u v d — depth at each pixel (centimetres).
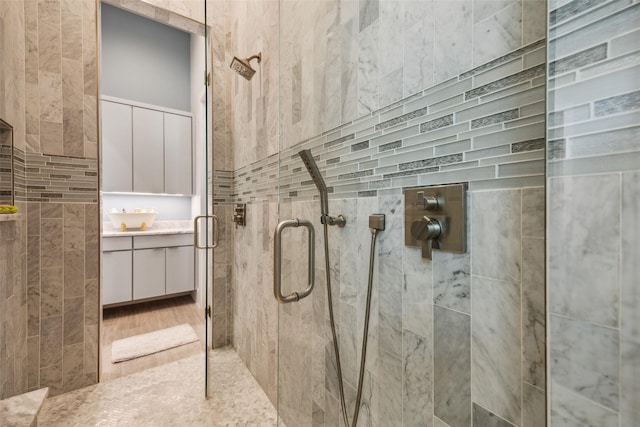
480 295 61
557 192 42
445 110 67
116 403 159
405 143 77
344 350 99
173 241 324
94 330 178
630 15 37
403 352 79
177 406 157
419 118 73
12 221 140
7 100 133
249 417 149
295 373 124
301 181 121
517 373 55
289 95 130
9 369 135
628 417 35
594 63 40
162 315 294
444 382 69
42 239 165
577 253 40
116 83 330
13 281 141
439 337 70
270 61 161
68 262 172
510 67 55
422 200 73
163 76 359
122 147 312
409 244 77
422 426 74
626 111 37
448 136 67
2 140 137
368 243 90
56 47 170
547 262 43
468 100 62
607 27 39
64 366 169
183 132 350
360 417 93
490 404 59
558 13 43
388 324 83
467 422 64
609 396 37
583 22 41
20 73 153
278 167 141
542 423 51
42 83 166
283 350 132
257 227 178
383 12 83
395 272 81
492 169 58
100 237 183
